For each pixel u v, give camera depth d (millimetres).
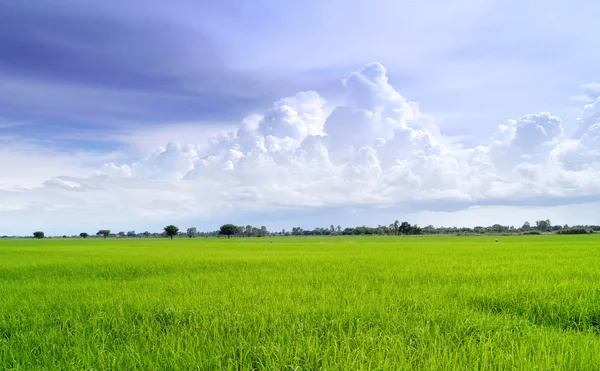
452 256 23609
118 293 10430
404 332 6539
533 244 43188
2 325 7297
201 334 6516
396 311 7828
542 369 4906
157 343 6152
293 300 9188
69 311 8250
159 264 19797
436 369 4871
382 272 14758
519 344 6035
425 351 5570
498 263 18031
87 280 14062
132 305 8727
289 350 5605
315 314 7711
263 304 8656
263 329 6742
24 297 10328
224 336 6508
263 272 15438
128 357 5418
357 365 5055
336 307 8055
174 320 7543
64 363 5430
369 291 10367
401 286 11258
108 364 5227
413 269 15672
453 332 6434
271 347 5617
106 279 14492
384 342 5918
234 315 7535
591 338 6141
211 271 16234
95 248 46000
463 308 8266
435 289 10352
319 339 6133
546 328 6844
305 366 5137
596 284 10461
